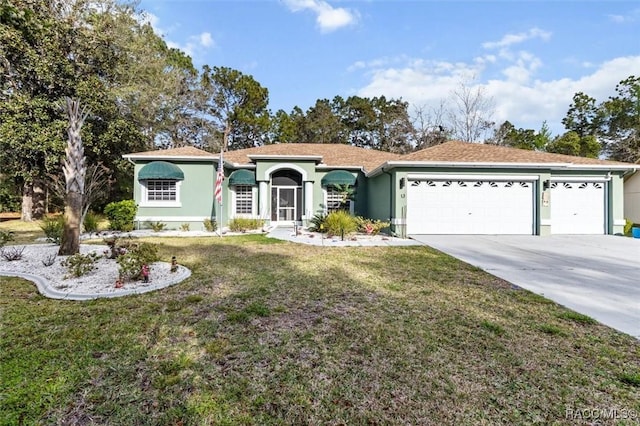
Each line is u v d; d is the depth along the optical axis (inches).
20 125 784.3
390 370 158.9
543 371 158.2
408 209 689.6
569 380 150.6
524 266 392.8
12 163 853.8
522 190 699.4
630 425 122.0
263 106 1792.6
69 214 428.8
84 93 850.1
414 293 283.7
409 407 131.6
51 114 847.1
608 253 480.1
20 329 203.0
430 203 693.3
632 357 172.4
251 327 208.5
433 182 692.7
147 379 149.8
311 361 167.2
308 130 1983.3
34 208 1069.8
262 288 295.3
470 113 1705.2
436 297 272.8
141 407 130.6
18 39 746.8
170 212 797.2
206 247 535.2
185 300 260.4
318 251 499.2
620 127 1652.3
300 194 899.4
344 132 2037.4
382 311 238.5
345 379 151.0
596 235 693.9
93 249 493.4
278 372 156.7
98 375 152.3
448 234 692.7
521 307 249.4
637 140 1583.4
